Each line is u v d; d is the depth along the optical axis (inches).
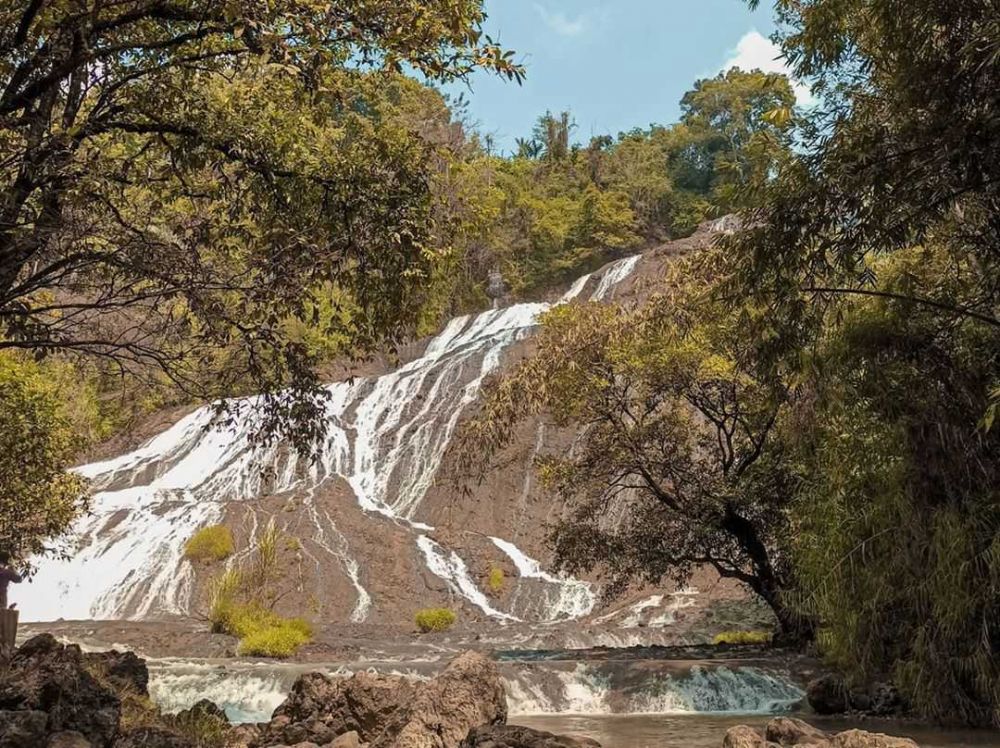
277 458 1663.4
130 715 369.7
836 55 446.9
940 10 380.2
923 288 519.2
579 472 887.1
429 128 1904.5
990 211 446.9
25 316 329.7
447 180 510.3
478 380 1824.6
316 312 386.9
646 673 663.8
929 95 388.5
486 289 2792.8
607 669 673.6
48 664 322.7
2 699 291.9
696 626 1039.0
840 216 403.9
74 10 328.5
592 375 815.7
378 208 370.9
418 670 732.7
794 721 386.0
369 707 401.4
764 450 834.8
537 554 1370.6
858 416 536.7
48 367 788.6
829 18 436.5
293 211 380.2
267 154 379.6
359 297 391.2
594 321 816.3
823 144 406.3
